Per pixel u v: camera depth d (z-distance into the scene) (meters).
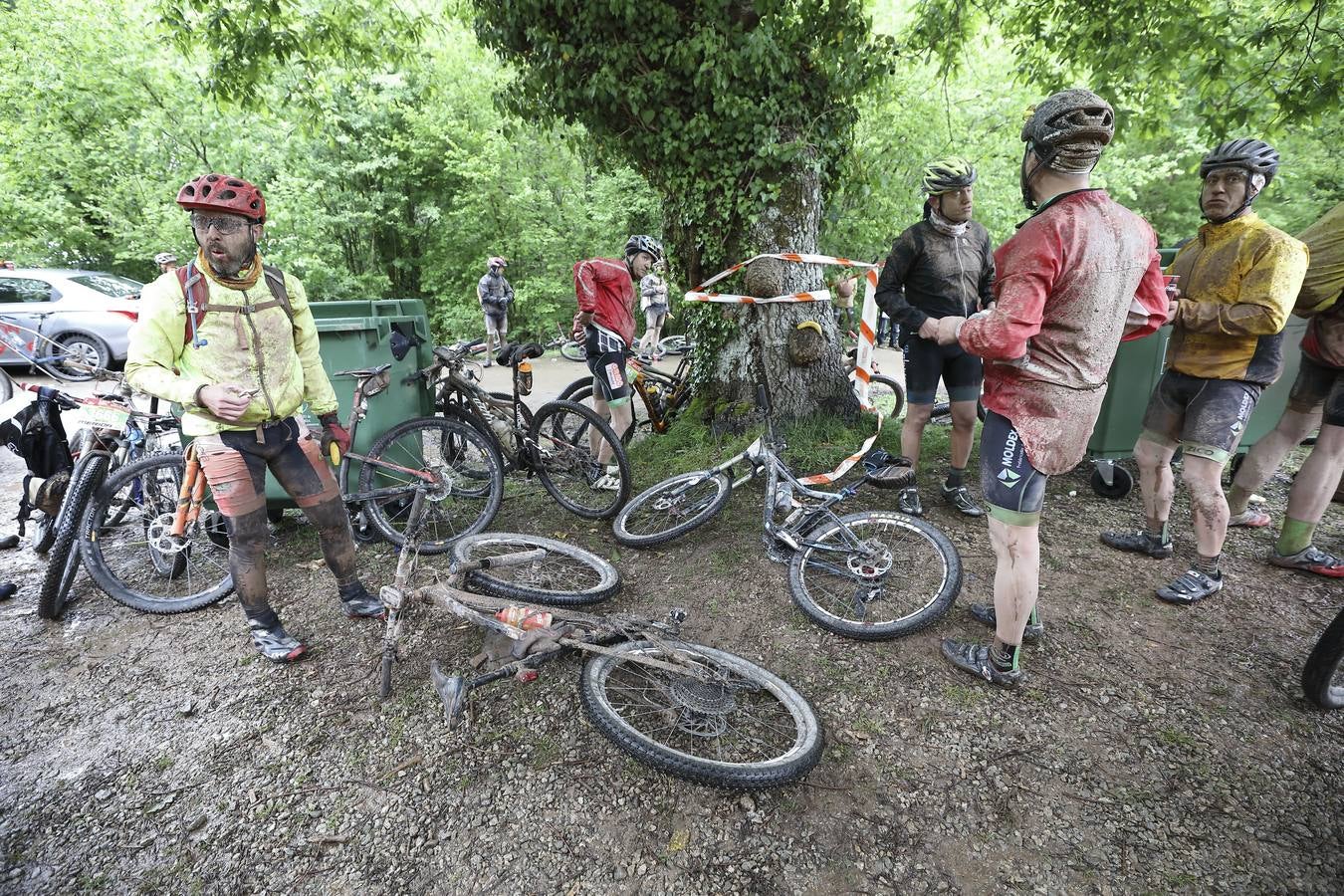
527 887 1.80
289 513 4.20
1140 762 2.09
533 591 2.92
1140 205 15.94
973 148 11.61
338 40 6.33
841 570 2.92
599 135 4.91
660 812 2.01
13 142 12.80
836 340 4.92
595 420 3.94
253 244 2.47
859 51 4.61
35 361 4.06
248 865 1.90
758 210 4.59
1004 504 2.18
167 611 3.16
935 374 3.62
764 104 4.32
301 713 2.49
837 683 2.52
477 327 15.34
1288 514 3.09
